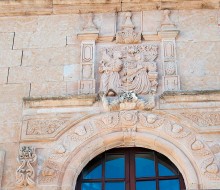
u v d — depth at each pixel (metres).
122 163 12.62
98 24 14.09
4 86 13.40
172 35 13.70
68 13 14.30
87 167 12.55
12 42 14.02
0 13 14.44
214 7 14.12
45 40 13.98
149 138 12.36
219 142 12.19
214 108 12.61
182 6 14.15
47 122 12.73
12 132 12.73
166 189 12.20
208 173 11.77
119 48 13.70
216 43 13.62
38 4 14.35
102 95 12.85
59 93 13.23
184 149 12.14
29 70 13.59
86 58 13.54
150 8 14.23
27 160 12.17
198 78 13.17
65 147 12.35
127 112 12.66
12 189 12.00
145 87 13.07
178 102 12.73
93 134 12.48
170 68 13.26
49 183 11.95
